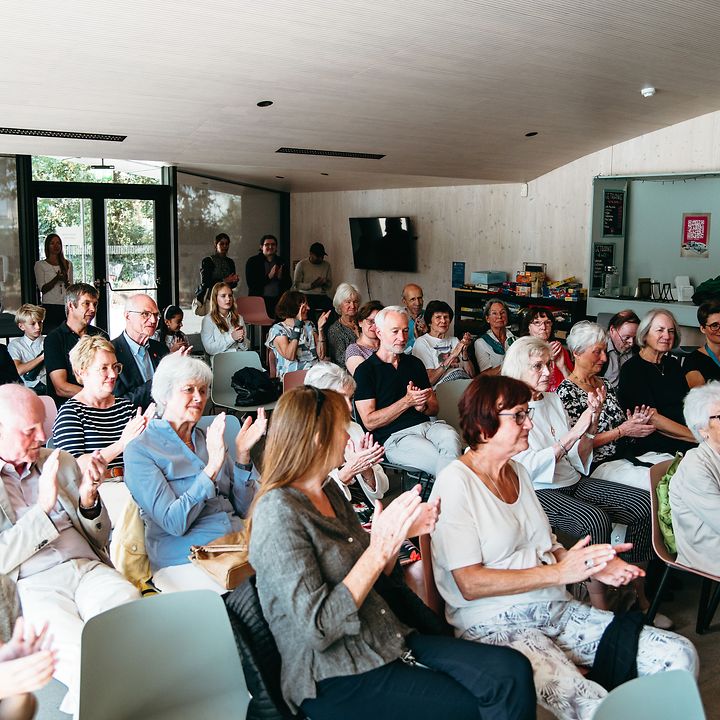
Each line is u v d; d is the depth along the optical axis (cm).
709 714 292
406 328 459
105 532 298
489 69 620
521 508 272
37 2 455
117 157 804
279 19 503
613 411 419
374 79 625
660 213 864
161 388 315
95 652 202
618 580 251
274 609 205
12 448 274
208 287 1155
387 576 236
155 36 512
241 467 329
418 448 436
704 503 317
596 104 739
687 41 582
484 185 1066
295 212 1363
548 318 582
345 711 205
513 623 255
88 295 498
